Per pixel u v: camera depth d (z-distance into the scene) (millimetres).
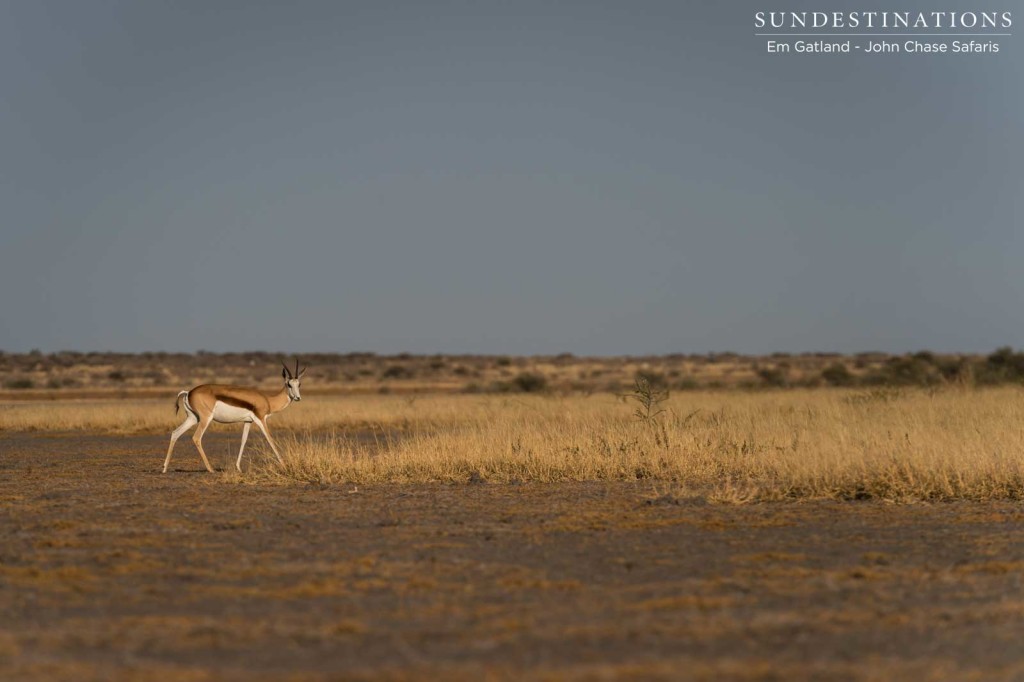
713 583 33656
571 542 41375
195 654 26109
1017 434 63656
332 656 25938
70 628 28406
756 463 64250
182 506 52594
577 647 26656
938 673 24578
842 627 28484
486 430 81250
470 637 27578
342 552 39094
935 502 52031
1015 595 31969
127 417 123188
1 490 59969
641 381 90125
